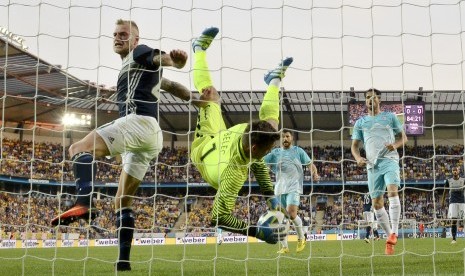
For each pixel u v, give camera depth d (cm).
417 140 4228
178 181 3856
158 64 563
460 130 4197
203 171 532
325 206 3741
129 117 573
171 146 4266
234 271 618
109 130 566
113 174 3738
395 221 845
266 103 612
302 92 3403
